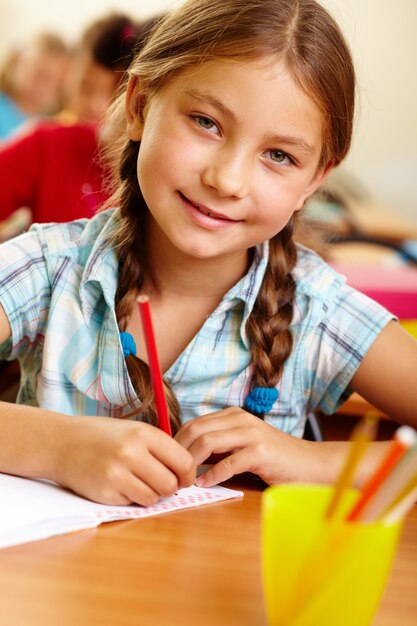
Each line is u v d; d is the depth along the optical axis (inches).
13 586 26.5
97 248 48.4
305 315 50.6
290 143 42.5
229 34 41.8
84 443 36.4
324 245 63.5
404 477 23.4
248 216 43.6
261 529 34.0
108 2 252.8
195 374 48.8
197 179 42.6
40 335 50.2
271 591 24.9
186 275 49.4
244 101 41.3
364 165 239.9
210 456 43.4
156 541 31.5
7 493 33.9
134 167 49.2
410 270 94.0
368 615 24.9
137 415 47.6
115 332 46.9
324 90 43.3
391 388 50.4
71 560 28.9
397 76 243.1
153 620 25.2
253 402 49.0
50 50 218.1
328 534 24.0
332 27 44.9
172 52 44.2
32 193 114.4
